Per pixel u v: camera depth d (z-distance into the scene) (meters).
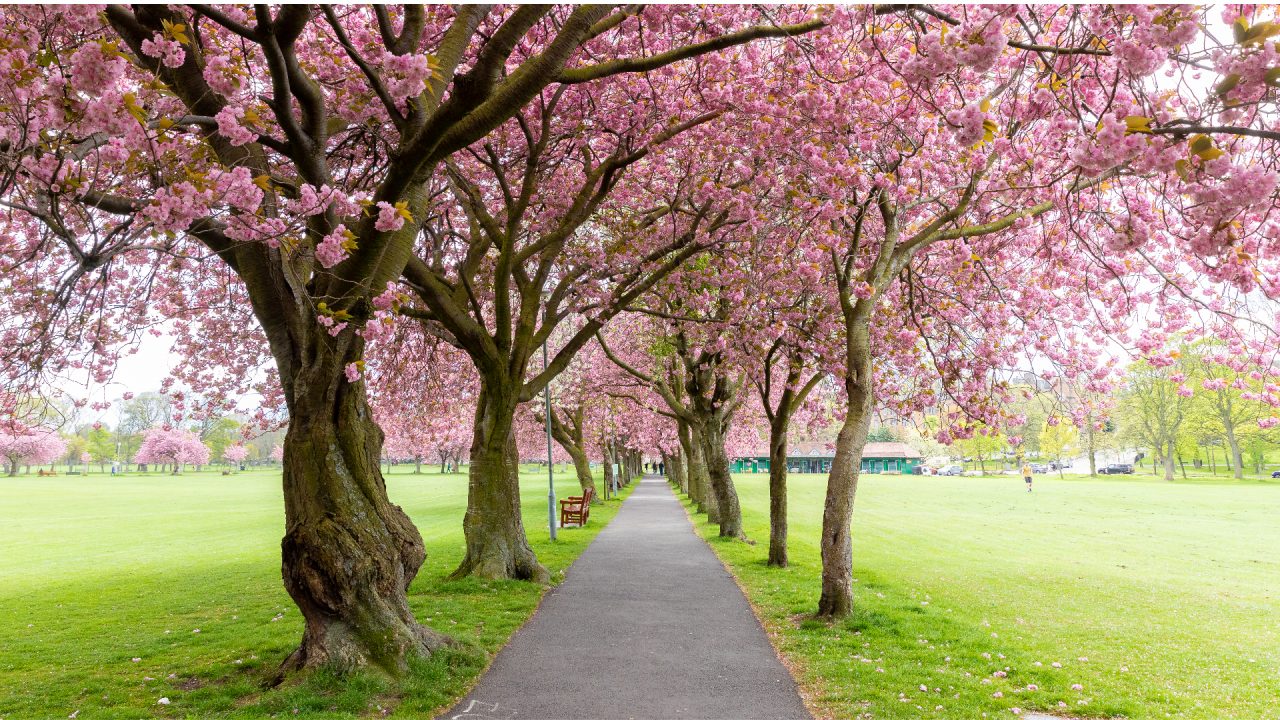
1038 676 6.98
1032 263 11.12
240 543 21.11
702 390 19.97
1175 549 19.83
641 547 17.58
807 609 10.07
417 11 7.11
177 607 11.39
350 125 9.20
